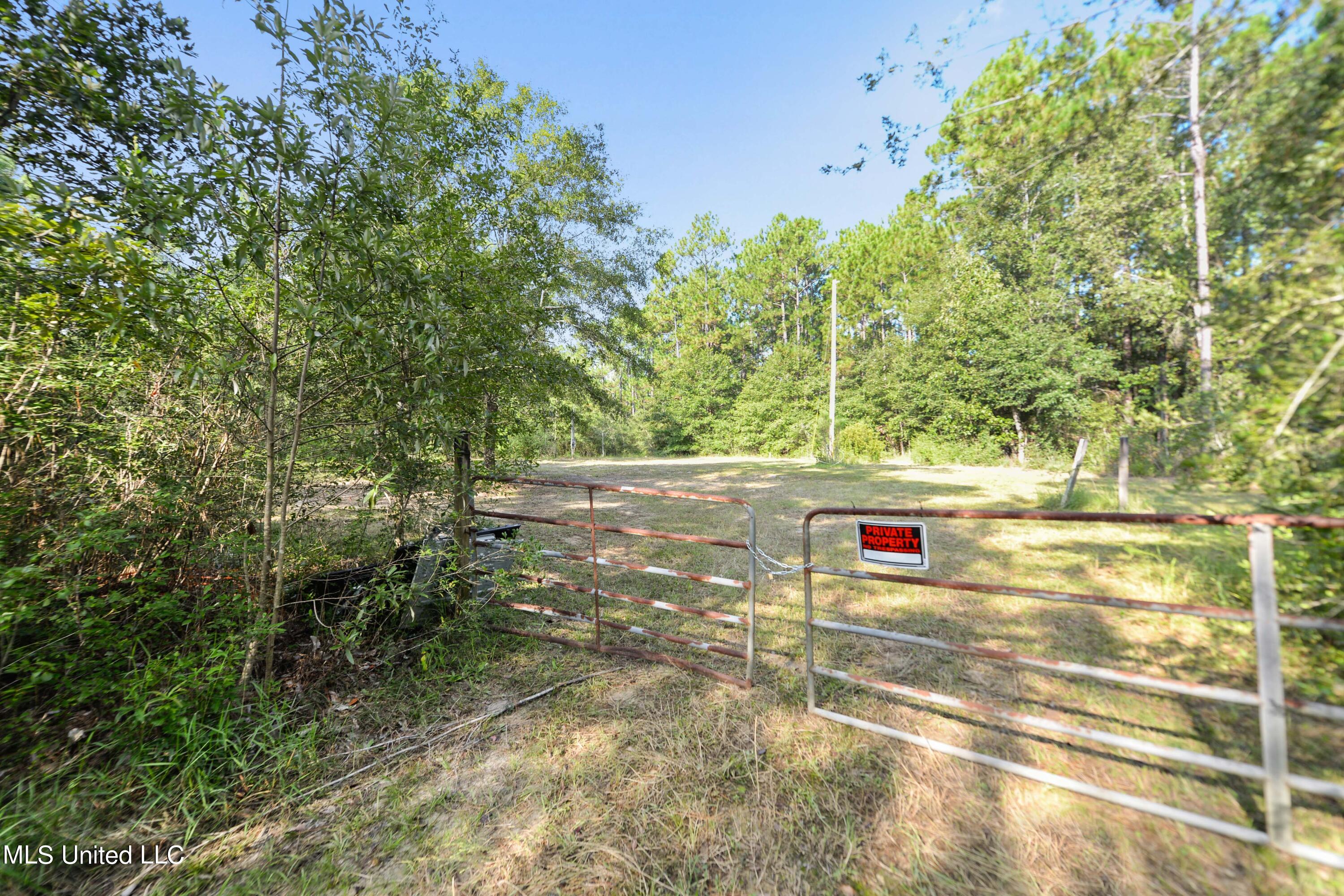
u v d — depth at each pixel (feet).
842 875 5.97
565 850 6.46
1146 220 14.44
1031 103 10.84
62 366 8.62
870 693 9.98
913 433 79.20
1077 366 43.47
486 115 19.02
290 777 7.86
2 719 7.66
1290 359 6.69
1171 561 16.93
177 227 7.95
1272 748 5.65
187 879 6.12
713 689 10.31
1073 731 6.47
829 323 111.04
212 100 7.89
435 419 10.05
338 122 8.51
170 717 7.58
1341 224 6.23
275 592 9.32
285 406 10.85
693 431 118.52
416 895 5.89
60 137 9.04
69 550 7.64
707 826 6.77
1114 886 5.65
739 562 20.01
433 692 10.21
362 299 9.24
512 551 13.23
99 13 8.88
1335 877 5.46
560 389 24.29
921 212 65.46
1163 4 8.50
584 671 11.19
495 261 15.92
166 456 9.98
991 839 6.39
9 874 5.78
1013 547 21.03
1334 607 7.43
